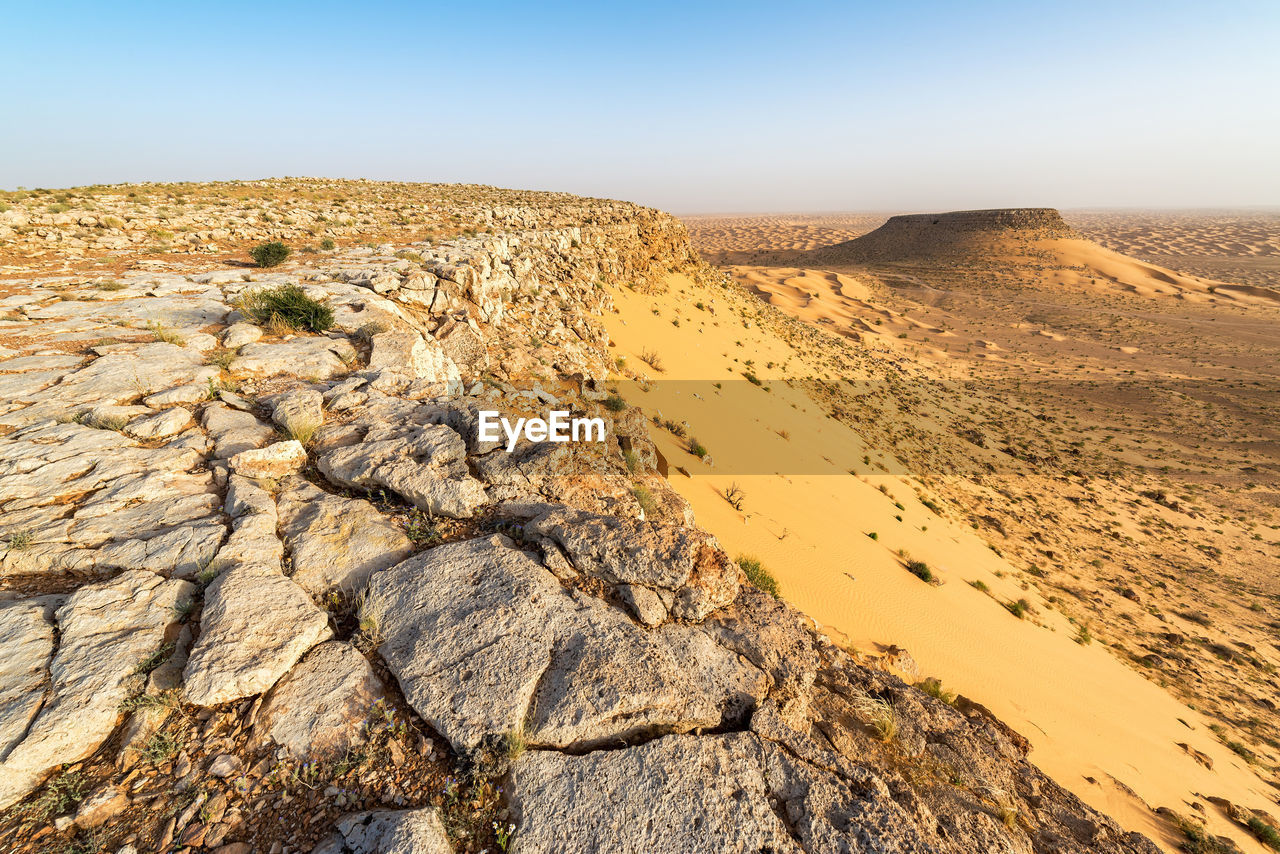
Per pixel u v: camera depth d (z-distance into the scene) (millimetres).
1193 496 48906
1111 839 4883
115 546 5070
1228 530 43219
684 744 4273
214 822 3377
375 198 38250
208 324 11398
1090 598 28906
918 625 15945
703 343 36250
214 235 21953
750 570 13727
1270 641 28953
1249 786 15484
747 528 17172
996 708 13031
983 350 96375
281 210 28547
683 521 8500
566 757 4012
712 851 3566
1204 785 13891
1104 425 65812
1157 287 141750
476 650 4527
